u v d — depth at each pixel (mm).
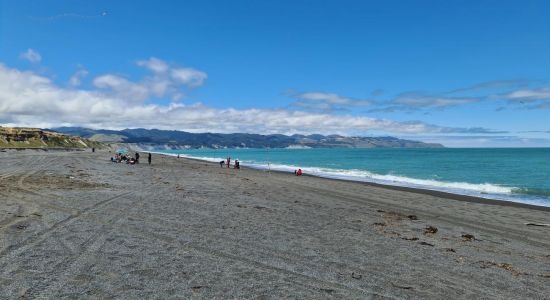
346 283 8922
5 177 27484
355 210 20312
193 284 8320
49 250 10148
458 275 9969
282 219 16438
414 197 28281
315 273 9523
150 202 18984
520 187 39625
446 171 65750
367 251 11898
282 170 62844
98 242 11164
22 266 8836
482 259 11727
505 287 9227
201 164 69562
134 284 8117
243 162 98062
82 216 14656
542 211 23234
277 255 10914
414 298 8227
